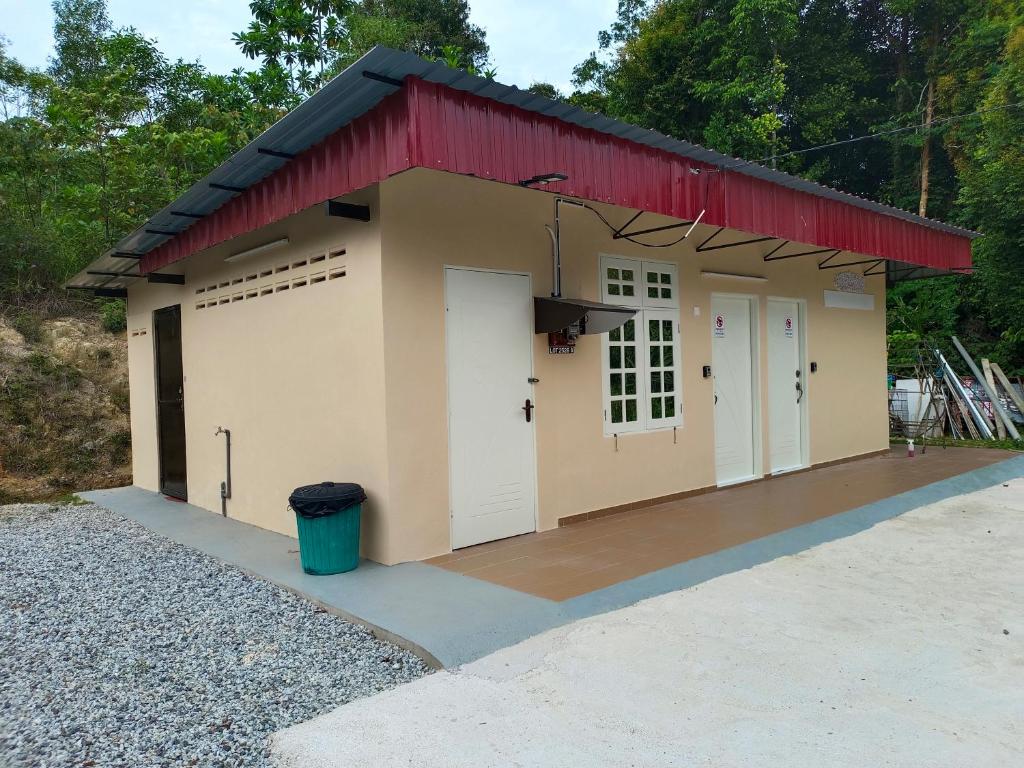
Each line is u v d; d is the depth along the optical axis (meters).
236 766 2.84
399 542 5.31
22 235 12.28
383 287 5.21
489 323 5.95
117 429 10.78
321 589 4.83
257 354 6.85
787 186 6.95
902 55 20.50
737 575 5.04
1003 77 14.83
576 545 5.80
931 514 6.84
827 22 21.20
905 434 12.82
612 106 21.36
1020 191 13.96
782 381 9.31
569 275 6.63
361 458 5.49
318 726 3.10
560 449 6.52
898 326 16.56
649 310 7.45
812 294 9.73
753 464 8.81
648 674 3.51
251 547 6.14
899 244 8.66
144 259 8.17
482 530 5.86
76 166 13.71
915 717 3.06
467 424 5.77
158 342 9.09
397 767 2.77
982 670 3.51
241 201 6.09
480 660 3.72
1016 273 14.50
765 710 3.15
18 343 11.13
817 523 6.39
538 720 3.10
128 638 4.25
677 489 7.68
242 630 4.32
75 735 3.09
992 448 11.38
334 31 15.47
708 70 19.58
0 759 2.90
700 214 6.02
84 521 7.75
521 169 4.63
